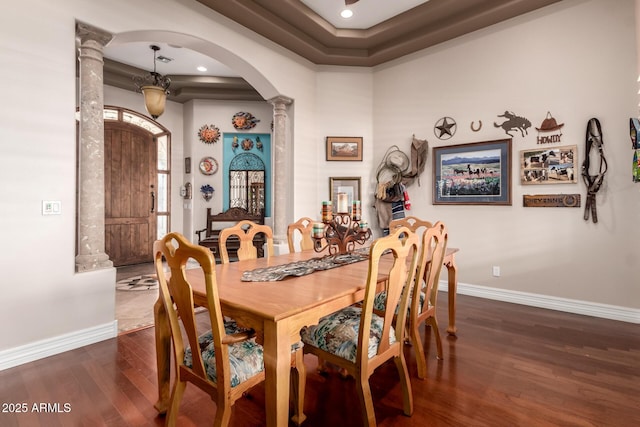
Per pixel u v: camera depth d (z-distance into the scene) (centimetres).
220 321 119
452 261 255
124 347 239
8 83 210
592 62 302
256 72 376
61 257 232
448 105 392
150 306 335
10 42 211
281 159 415
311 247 296
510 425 153
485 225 365
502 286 354
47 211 226
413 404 170
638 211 283
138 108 561
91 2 247
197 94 572
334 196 449
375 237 455
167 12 292
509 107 348
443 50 395
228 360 122
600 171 298
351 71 457
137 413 163
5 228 210
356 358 143
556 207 321
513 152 346
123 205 557
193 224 600
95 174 253
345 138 452
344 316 174
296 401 157
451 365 211
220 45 334
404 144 429
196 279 165
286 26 369
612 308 295
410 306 198
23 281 216
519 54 341
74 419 158
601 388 183
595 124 300
